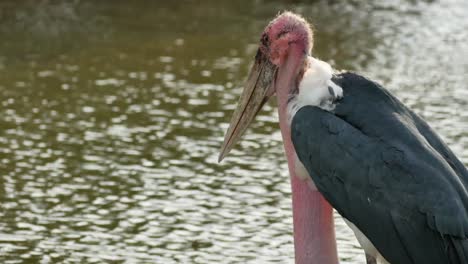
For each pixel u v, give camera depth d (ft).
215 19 75.56
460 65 62.13
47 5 78.43
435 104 53.21
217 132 48.19
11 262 34.04
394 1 83.66
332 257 26.94
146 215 38.22
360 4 82.33
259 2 82.64
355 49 66.39
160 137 47.39
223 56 63.82
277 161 44.37
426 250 24.11
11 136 47.06
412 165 24.32
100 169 42.98
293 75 26.89
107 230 36.81
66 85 56.24
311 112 25.72
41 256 34.55
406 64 62.28
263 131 48.70
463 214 23.84
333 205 25.54
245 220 37.88
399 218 24.31
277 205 39.32
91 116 50.44
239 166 43.70
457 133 47.78
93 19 74.23
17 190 40.42
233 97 54.39
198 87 56.34
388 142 24.75
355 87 25.81
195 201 39.63
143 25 72.79
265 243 35.94
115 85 56.49
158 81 57.52
